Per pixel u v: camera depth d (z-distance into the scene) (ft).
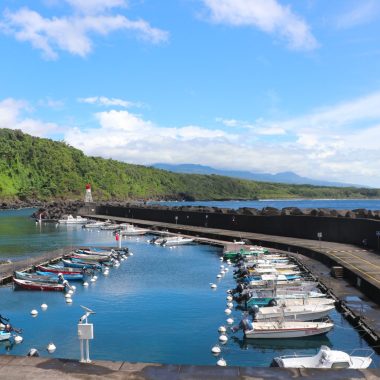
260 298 102.99
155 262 177.99
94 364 44.73
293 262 156.25
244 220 251.80
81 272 146.61
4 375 42.29
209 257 189.47
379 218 203.00
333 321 92.84
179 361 76.64
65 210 486.79
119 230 291.17
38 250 218.59
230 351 80.64
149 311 106.22
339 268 126.82
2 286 133.49
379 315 90.02
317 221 201.46
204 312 104.94
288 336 84.02
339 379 41.11
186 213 311.06
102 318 100.83
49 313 105.29
